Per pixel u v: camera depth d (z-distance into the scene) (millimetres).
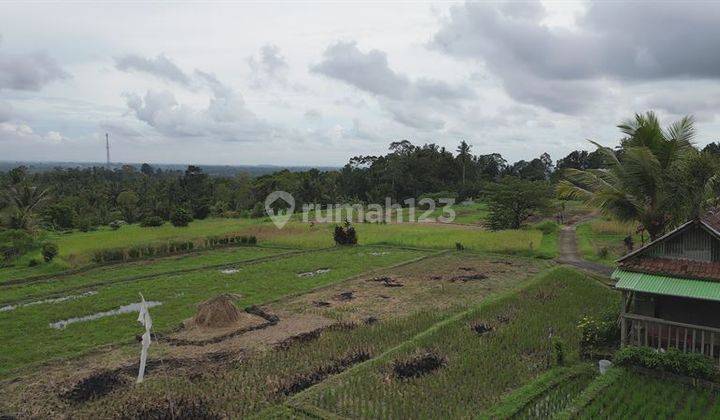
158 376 14906
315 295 24438
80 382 14492
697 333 15367
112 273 31078
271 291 25750
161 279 28844
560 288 24641
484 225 51031
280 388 13914
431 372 14672
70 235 53250
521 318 19547
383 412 12406
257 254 37969
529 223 55969
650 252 15742
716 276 14008
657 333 15633
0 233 36406
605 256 33062
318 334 18375
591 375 14422
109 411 12812
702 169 17312
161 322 20469
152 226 60688
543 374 14445
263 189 84438
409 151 107625
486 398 13164
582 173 21953
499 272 29438
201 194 86375
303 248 40906
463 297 23766
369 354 16359
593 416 11828
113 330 19516
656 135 18750
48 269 32344
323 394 13297
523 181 51125
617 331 15836
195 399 13328
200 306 19750
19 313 22109
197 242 42656
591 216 63125
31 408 13070
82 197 72938
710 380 13109
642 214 19438
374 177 96188
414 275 28891
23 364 16266
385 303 22828
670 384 13320
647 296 16156
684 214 18344
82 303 23609
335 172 109500
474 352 16156
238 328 18844
